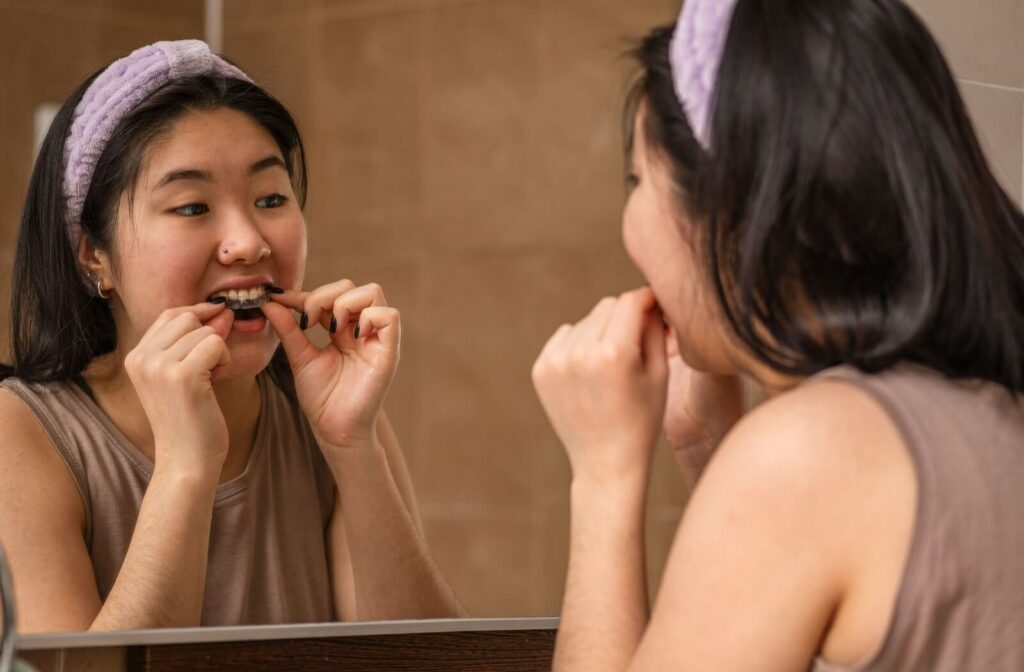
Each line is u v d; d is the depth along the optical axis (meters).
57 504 0.91
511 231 1.60
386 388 1.01
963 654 0.57
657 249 0.70
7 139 1.29
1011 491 0.58
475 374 1.54
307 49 1.54
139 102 0.95
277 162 1.00
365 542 1.01
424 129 1.63
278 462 1.01
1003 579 0.57
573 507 0.73
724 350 0.70
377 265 1.55
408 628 0.92
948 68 0.66
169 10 1.45
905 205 0.61
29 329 0.97
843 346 0.62
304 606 1.00
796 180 0.62
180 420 0.90
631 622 0.69
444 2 1.66
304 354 1.01
